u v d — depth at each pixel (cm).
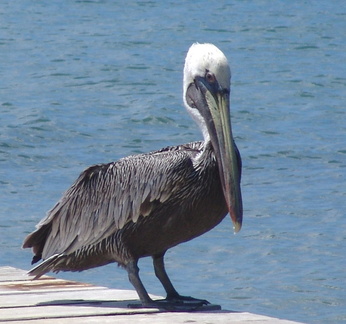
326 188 1611
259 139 2014
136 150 1964
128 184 695
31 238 743
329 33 3562
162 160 686
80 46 3209
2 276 862
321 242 1321
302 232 1366
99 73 2761
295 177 1695
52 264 732
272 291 1123
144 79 2680
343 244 1310
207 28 3628
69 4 4191
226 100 692
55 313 688
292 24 3750
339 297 1103
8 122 2112
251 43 3353
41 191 1588
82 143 1981
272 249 1287
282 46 3300
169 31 3541
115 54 3069
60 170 1756
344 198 1544
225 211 694
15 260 1224
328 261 1238
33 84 2602
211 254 1264
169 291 726
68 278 1152
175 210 680
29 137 1991
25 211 1455
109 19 3819
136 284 704
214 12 4025
